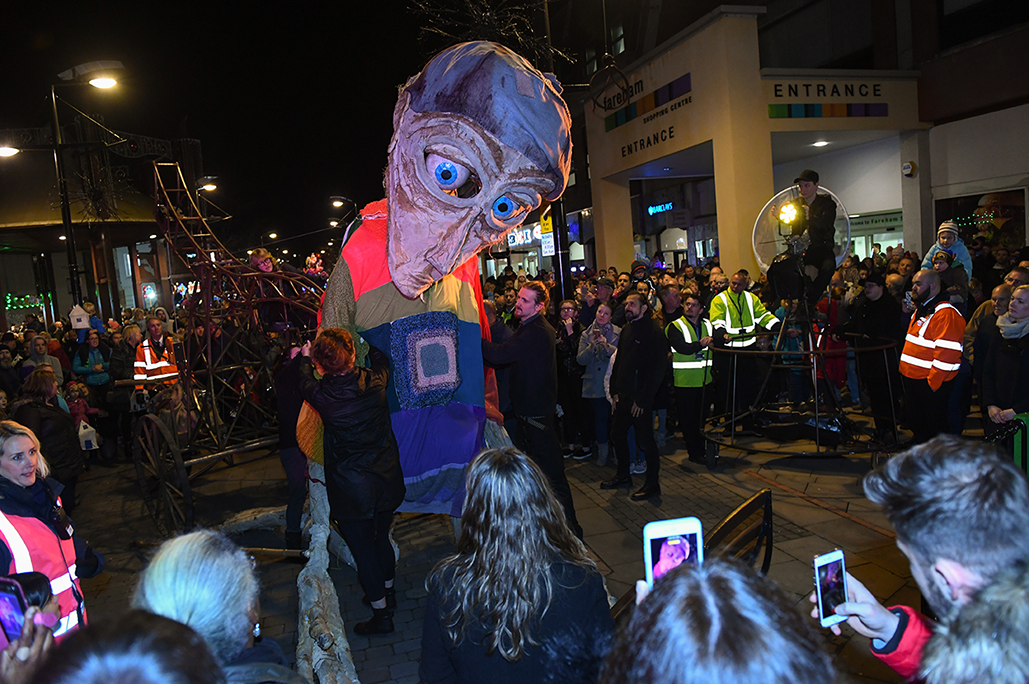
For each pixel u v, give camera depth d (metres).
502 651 1.90
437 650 2.06
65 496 6.41
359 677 3.76
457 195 3.96
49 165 22.56
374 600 4.12
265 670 1.48
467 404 4.50
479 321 4.66
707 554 2.62
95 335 9.78
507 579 1.91
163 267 24.45
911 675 1.65
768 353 5.97
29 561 2.83
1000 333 5.00
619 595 4.42
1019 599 1.21
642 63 17.00
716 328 7.56
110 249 22.81
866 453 6.22
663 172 19.38
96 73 12.12
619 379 6.14
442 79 3.61
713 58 14.59
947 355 5.68
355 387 3.86
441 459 4.39
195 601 1.50
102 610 4.85
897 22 17.09
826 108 15.37
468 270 4.66
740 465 6.89
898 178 17.41
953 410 6.49
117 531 6.49
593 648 1.94
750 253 14.59
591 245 28.50
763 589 1.06
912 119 16.45
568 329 7.73
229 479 7.92
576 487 6.64
